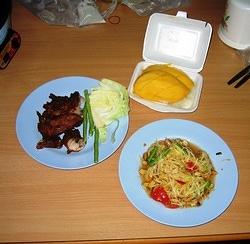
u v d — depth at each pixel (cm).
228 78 99
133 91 93
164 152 82
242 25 99
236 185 76
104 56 104
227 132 88
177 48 99
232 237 71
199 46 98
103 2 117
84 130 85
